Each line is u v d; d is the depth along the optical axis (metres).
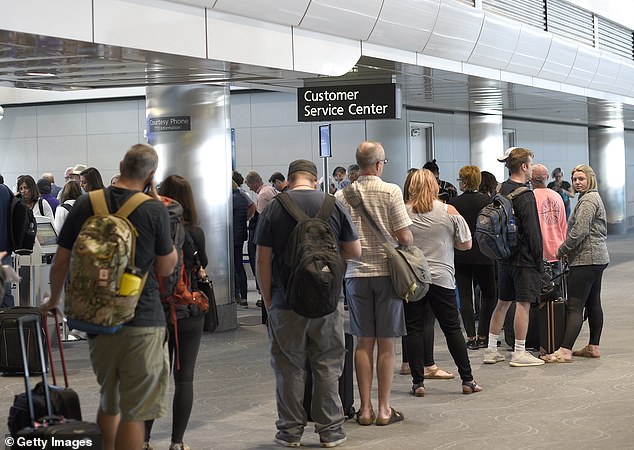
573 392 9.16
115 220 5.66
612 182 35.59
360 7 13.42
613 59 24.41
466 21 16.52
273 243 7.20
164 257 5.89
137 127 23.14
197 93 13.79
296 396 7.33
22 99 23.62
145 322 5.81
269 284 7.25
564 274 11.25
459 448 7.19
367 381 8.04
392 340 8.00
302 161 7.44
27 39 9.06
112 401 5.92
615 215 35.81
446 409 8.54
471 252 11.52
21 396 6.00
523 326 10.54
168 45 10.36
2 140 24.28
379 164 8.00
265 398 9.23
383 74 16.47
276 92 22.03
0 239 10.65
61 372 10.72
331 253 6.91
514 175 10.61
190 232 6.87
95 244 5.59
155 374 5.88
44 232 12.86
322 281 6.80
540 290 10.36
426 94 20.17
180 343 6.92
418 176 8.96
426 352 9.93
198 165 13.82
